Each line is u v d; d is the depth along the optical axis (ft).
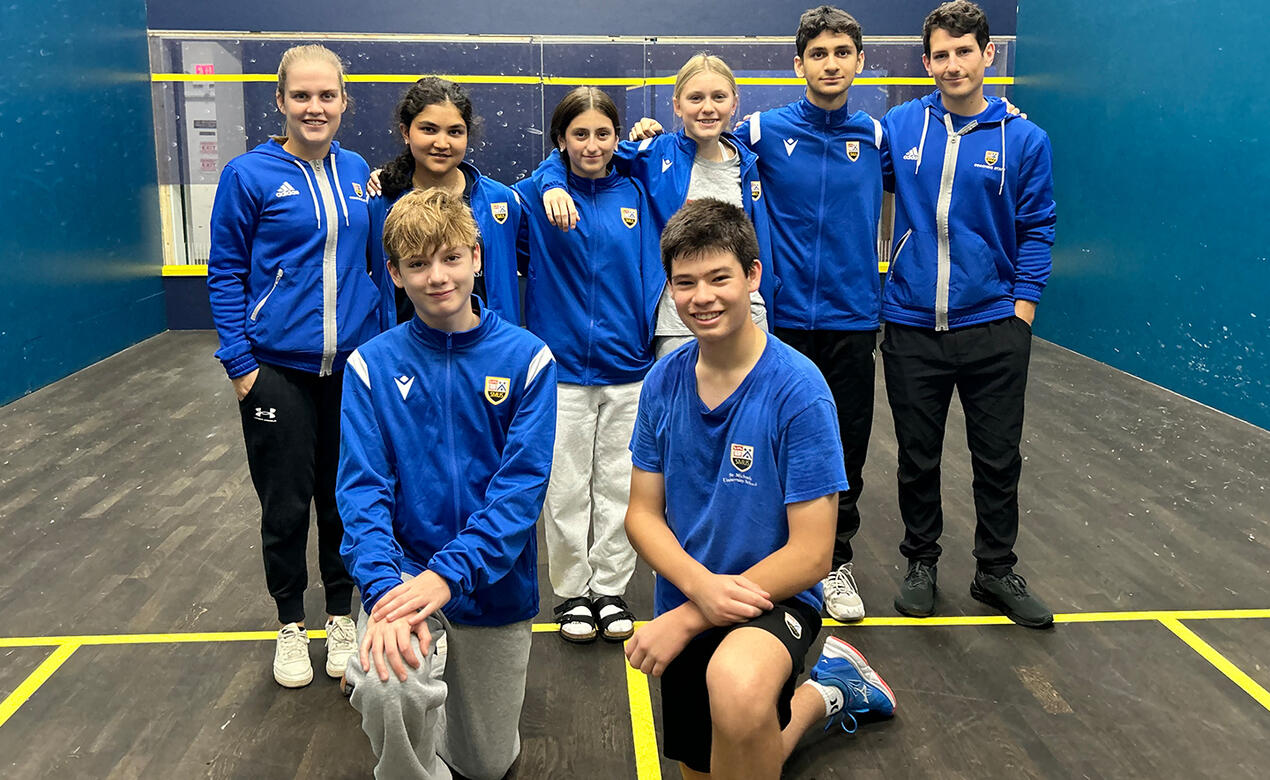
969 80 9.00
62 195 19.15
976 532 9.78
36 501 12.53
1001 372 9.32
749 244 5.53
